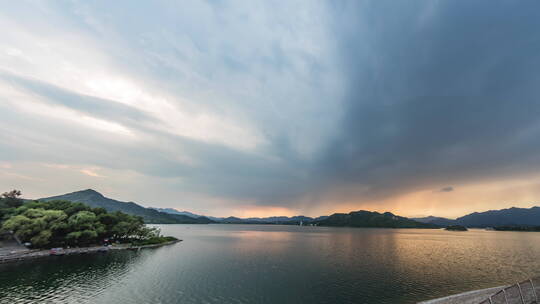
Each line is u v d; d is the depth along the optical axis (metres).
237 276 77.06
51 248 107.44
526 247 169.62
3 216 114.62
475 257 118.81
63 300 53.38
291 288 65.00
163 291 61.34
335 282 70.81
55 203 133.38
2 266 79.25
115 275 74.75
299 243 187.75
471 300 49.88
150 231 167.38
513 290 48.66
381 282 70.75
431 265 96.75
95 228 124.81
